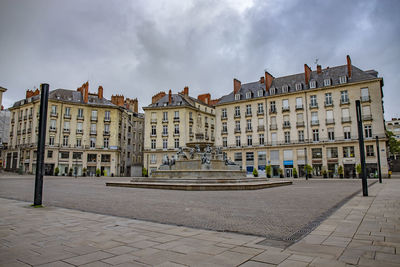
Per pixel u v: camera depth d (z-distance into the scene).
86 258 3.89
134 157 61.06
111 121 52.66
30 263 3.67
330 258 3.88
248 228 5.94
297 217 7.26
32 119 49.75
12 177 34.16
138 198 11.84
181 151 23.03
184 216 7.42
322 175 40.94
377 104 39.19
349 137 40.66
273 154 45.97
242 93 52.06
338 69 44.88
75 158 48.88
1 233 5.35
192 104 55.44
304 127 44.12
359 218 6.92
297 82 47.59
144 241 4.83
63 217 7.10
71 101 49.94
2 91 41.25
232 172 21.06
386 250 4.23
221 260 3.81
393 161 61.47
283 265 3.60
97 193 14.27
